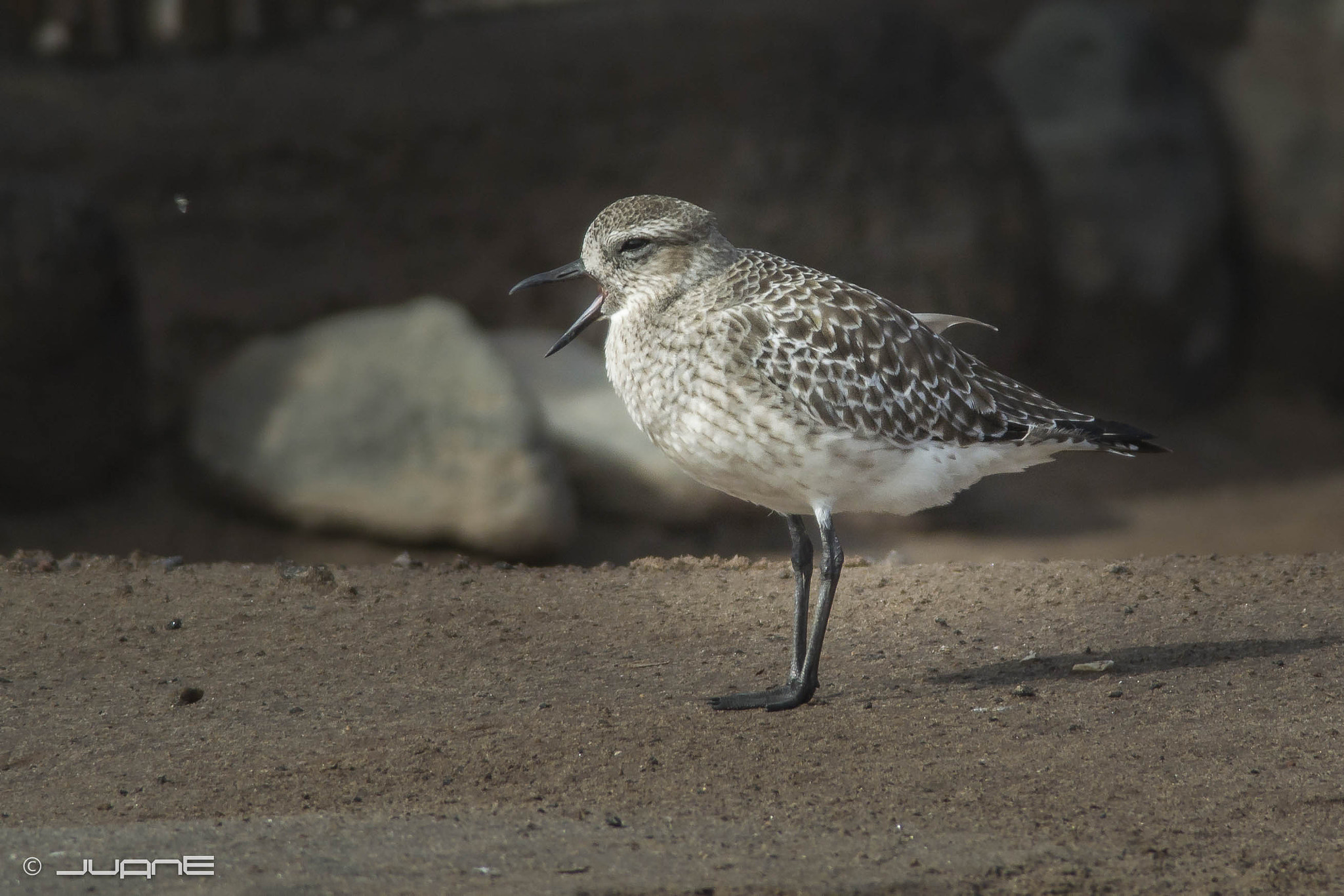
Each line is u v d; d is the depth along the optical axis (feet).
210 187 65.21
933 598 27.86
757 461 21.04
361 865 15.65
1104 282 79.77
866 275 70.49
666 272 21.79
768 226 69.36
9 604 27.12
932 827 17.28
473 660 24.49
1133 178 80.23
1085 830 17.20
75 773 19.60
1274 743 19.81
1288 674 22.70
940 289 71.61
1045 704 21.67
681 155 69.46
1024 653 24.44
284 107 66.74
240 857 15.85
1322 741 19.85
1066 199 80.23
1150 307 80.43
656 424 21.61
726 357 20.61
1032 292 75.31
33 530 52.90
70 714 21.86
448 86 68.95
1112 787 18.49
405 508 51.70
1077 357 80.48
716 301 21.39
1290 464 77.41
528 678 23.49
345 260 66.80
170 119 65.41
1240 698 21.67
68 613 26.66
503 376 53.98
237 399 55.88
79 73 67.46
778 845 16.61
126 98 65.98
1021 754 19.65
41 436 53.83
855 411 20.66
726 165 69.41
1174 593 27.50
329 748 20.26
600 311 22.61
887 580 29.19
